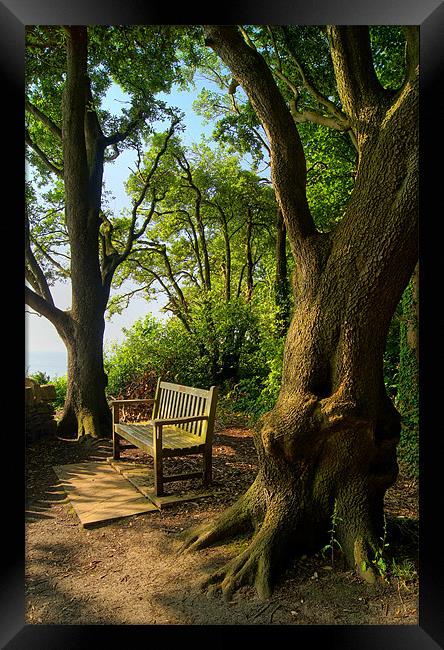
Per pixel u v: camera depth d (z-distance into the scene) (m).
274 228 17.84
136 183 15.17
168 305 17.36
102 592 2.64
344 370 2.76
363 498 2.86
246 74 2.94
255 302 11.39
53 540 3.33
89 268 7.08
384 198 2.66
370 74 2.96
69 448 6.11
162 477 4.12
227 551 3.03
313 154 10.80
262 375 9.87
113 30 7.05
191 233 19.50
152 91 8.52
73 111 6.96
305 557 2.87
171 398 5.38
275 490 2.97
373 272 2.68
